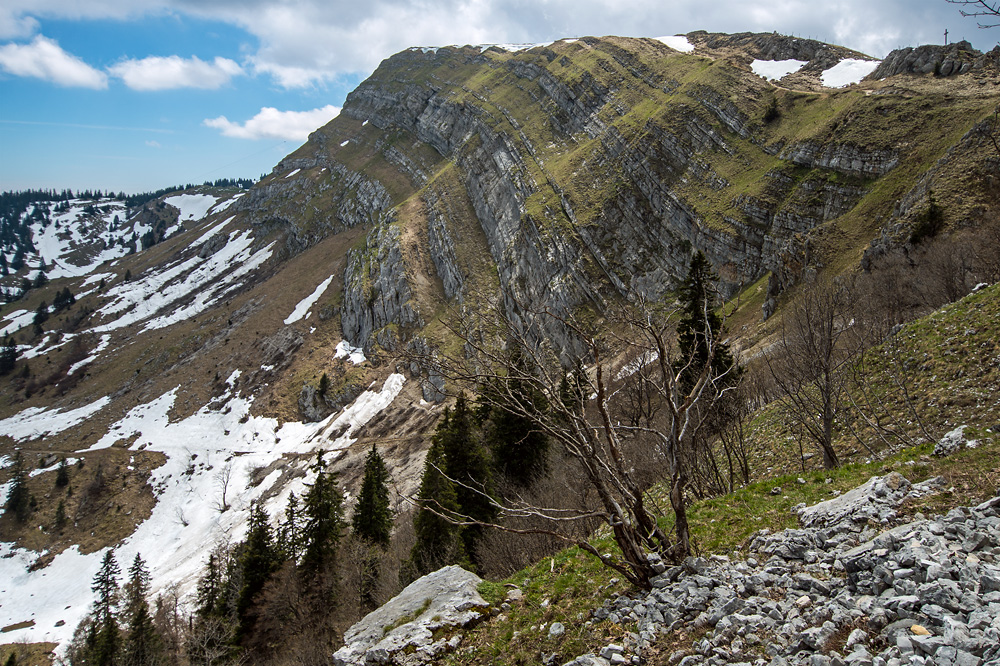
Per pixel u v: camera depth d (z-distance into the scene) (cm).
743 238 6794
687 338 2400
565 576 1058
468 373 911
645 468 1778
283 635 3080
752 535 1002
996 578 607
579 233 8544
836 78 8100
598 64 11725
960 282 3112
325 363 10088
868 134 6262
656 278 7600
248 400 9944
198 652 3297
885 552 729
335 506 3431
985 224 4003
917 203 4750
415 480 5769
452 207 12019
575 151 10231
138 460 9100
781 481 1262
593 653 781
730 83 8681
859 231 5538
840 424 2061
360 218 15325
